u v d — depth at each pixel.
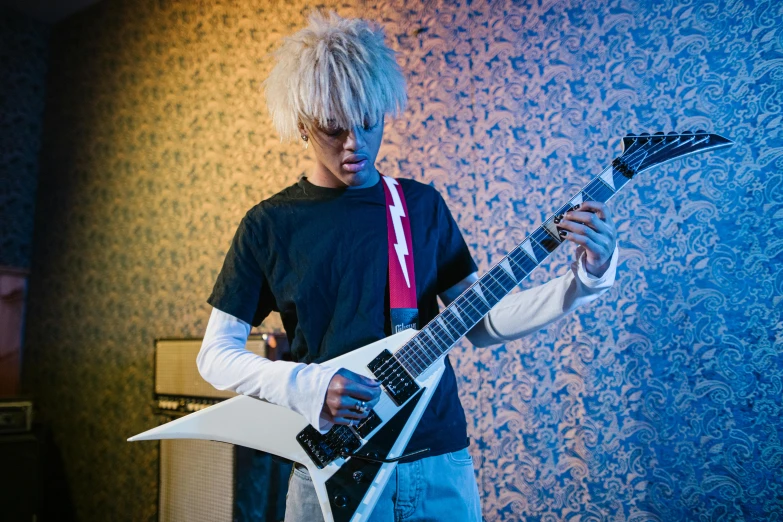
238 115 2.91
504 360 2.06
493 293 1.12
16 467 2.70
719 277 1.73
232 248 1.21
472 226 2.17
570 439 1.92
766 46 1.72
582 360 1.93
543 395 1.98
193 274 2.95
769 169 1.68
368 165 1.15
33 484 2.74
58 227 3.61
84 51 3.65
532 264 1.12
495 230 2.13
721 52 1.79
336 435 1.04
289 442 1.06
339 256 1.15
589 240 1.00
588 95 2.00
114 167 3.39
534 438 1.98
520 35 2.15
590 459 1.88
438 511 1.07
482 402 2.08
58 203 3.63
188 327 2.92
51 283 3.58
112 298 3.27
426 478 1.06
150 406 2.98
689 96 1.83
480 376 2.10
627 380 1.84
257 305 1.20
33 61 3.79
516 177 2.11
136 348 3.11
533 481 1.96
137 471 2.99
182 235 3.02
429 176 2.28
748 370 1.66
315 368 1.01
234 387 1.06
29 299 3.68
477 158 2.19
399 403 1.06
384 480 1.02
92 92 3.57
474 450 2.08
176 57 3.20
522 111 2.12
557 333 1.98
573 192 2.00
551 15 2.10
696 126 1.80
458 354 2.15
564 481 1.91
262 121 2.82
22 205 3.70
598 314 1.92
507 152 2.13
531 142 2.09
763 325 1.65
